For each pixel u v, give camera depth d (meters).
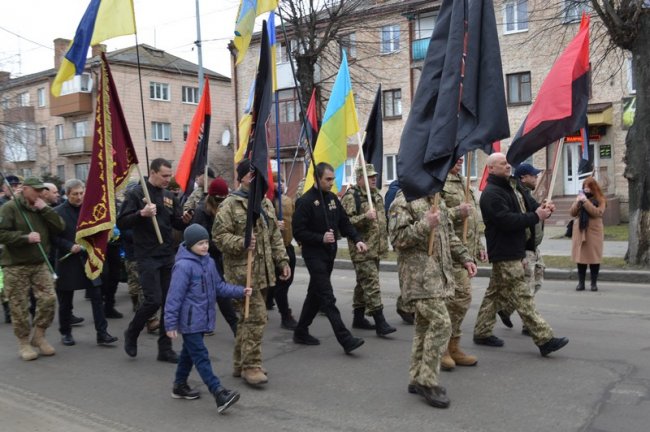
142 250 6.36
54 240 7.13
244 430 4.53
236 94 33.62
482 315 6.55
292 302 9.90
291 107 31.55
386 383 5.47
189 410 4.97
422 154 4.80
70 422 4.77
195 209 8.04
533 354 6.19
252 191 5.29
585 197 9.67
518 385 5.23
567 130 6.01
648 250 11.52
